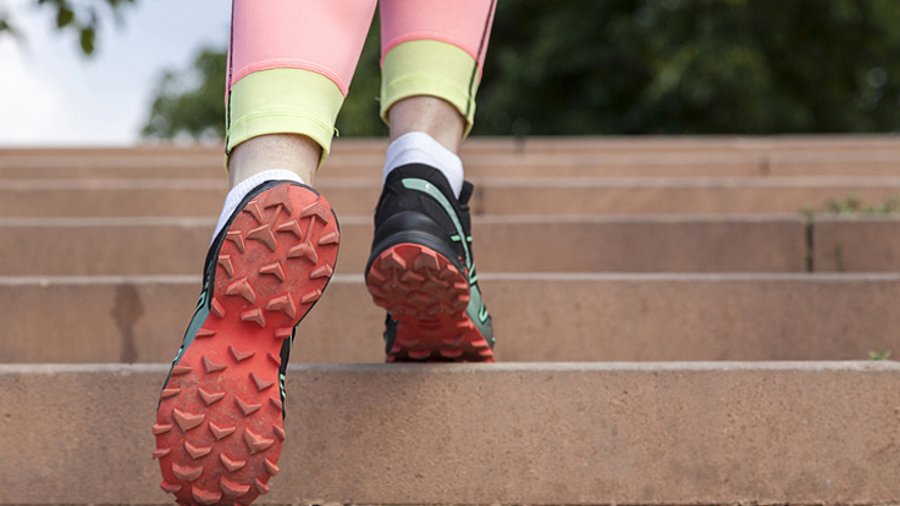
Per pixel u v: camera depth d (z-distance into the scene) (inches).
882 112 429.7
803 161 136.4
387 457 50.6
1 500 50.7
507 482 50.5
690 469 50.2
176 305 71.9
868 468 49.7
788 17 392.5
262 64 39.4
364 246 90.4
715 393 50.3
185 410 36.5
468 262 49.1
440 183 46.3
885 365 50.5
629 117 421.1
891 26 389.4
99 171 139.6
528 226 89.7
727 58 367.6
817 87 421.7
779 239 89.6
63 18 95.0
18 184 118.0
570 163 138.3
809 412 49.9
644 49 397.7
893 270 88.7
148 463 51.2
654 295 70.7
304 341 69.7
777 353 70.0
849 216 90.7
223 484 37.5
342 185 110.5
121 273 91.7
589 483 50.4
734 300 70.3
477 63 49.1
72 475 51.0
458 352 52.1
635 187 113.0
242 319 37.3
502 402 50.6
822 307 69.7
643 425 50.4
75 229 92.0
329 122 40.0
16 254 91.7
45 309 71.8
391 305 46.9
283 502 50.6
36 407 51.1
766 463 50.0
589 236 89.7
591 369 50.5
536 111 437.4
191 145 168.9
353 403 50.7
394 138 48.1
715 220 89.7
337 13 41.0
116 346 71.9
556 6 444.8
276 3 40.3
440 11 48.0
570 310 71.0
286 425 50.5
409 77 48.0
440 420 50.6
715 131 414.3
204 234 92.2
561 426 50.6
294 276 37.4
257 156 38.8
